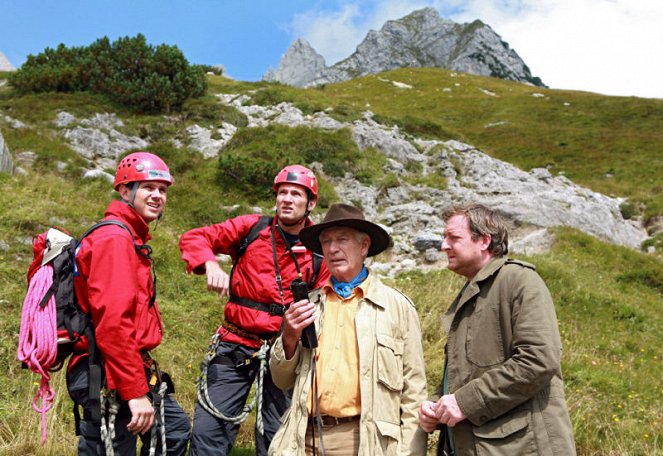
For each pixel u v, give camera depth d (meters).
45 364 3.14
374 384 3.08
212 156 16.64
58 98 18.28
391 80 52.28
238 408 4.11
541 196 17.50
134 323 3.28
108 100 18.92
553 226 15.66
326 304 3.37
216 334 4.28
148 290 3.50
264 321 4.11
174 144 17.25
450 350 3.19
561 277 12.36
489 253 3.24
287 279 4.19
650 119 36.66
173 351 7.17
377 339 3.14
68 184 12.59
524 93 47.59
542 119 38.31
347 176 16.16
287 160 15.45
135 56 19.97
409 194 16.31
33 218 9.38
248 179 14.77
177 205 13.38
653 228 20.39
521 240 15.26
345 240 3.31
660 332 10.84
